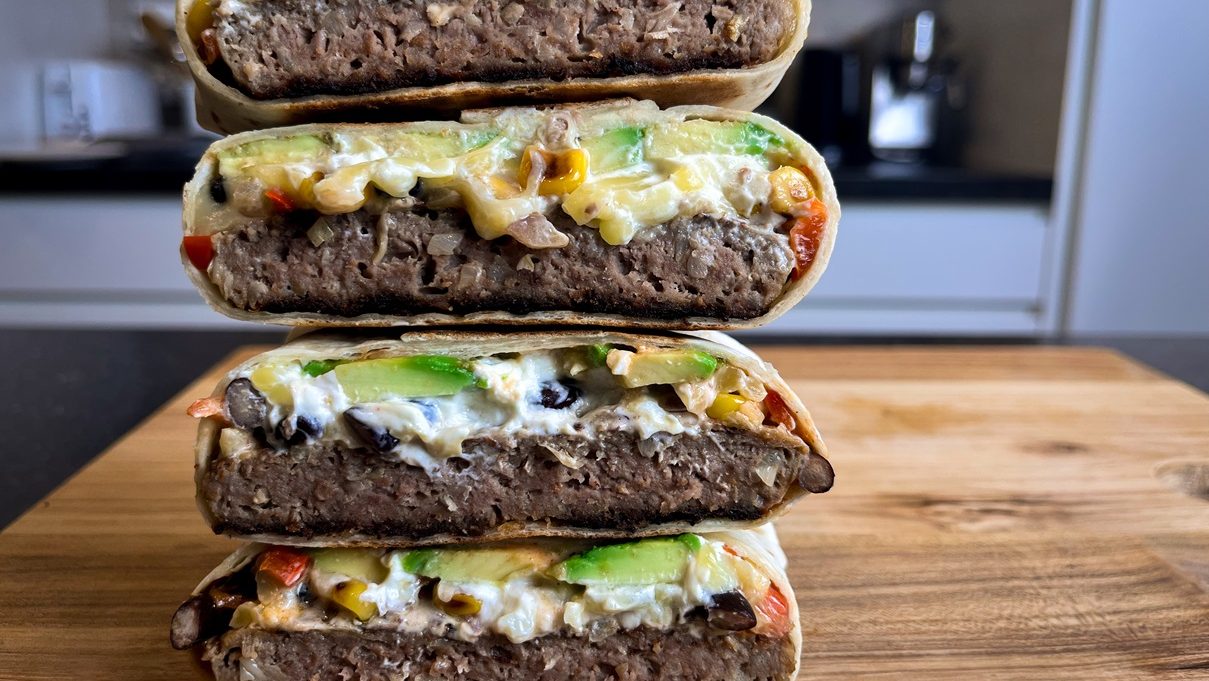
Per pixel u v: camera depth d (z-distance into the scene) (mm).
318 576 253
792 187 247
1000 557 298
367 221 243
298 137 243
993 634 267
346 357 247
